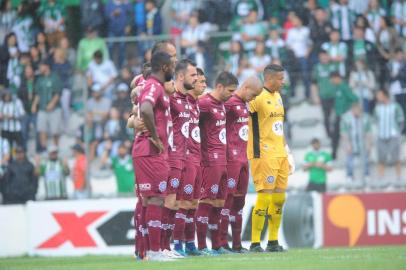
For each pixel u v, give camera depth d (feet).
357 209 137.39
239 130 102.12
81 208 143.74
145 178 83.20
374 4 165.99
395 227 136.36
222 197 100.17
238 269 66.49
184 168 94.94
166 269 68.28
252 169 102.12
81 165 156.66
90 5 178.40
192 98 95.50
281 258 82.38
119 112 157.07
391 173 151.43
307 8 167.84
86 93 155.74
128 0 177.37
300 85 159.74
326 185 152.15
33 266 89.81
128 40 162.30
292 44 161.48
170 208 91.20
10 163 157.38
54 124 165.99
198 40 161.48
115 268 72.33
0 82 173.78
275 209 103.30
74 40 177.06
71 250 143.54
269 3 172.96
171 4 181.57
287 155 103.14
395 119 152.35
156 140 81.66
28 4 181.98
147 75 92.17
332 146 154.71
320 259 78.84
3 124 164.96
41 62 170.81
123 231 141.38
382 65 157.79
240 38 162.71
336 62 157.48
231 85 98.53
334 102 155.02
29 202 146.20
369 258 78.89
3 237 145.38
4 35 179.93
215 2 174.70
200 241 99.96
